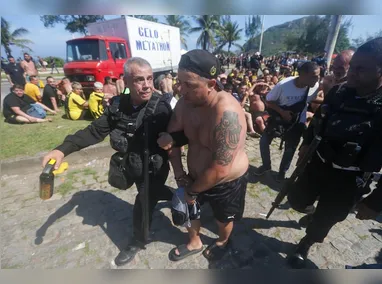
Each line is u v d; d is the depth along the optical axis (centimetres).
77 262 197
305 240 191
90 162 364
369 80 131
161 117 163
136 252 201
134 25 949
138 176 173
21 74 882
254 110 504
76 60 816
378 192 140
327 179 167
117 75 841
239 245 216
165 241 219
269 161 311
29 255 203
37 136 438
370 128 135
